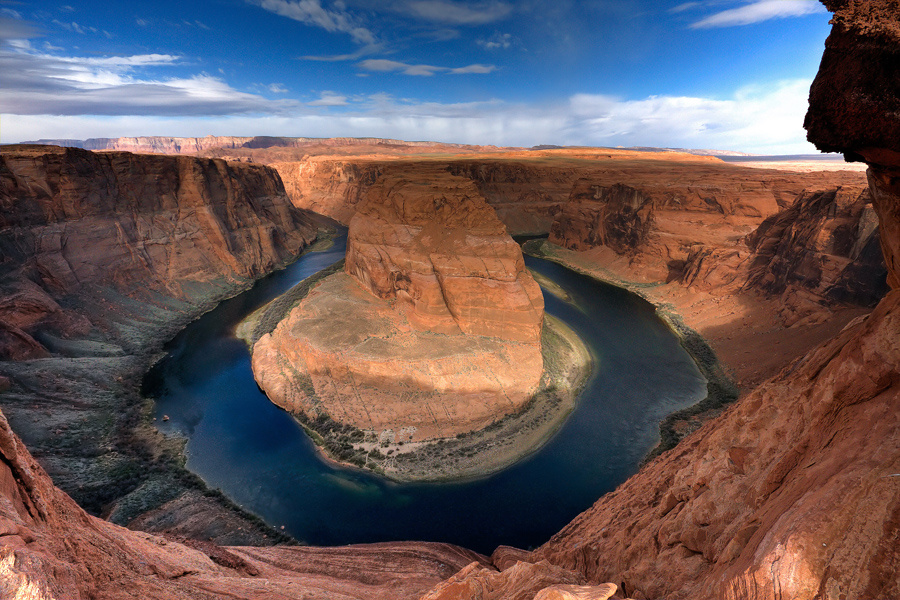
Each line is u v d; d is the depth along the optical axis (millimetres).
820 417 9023
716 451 11914
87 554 10289
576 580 11062
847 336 10453
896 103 7156
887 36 6992
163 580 11922
